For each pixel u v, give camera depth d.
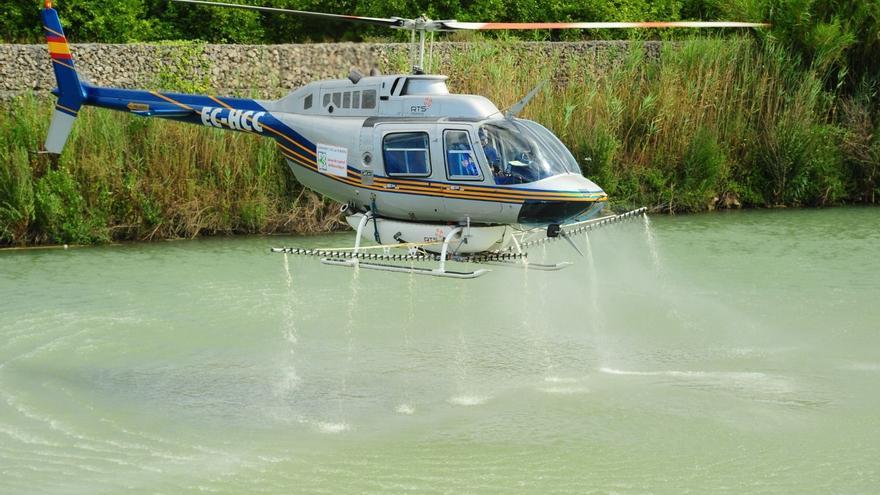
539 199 13.94
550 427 13.47
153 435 13.11
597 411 14.07
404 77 15.02
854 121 30.08
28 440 12.88
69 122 17.08
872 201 30.06
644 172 28.09
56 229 23.75
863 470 12.08
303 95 15.86
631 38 32.38
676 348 16.92
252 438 13.05
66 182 23.73
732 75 29.80
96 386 14.87
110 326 17.64
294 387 14.98
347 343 17.06
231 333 17.47
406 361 16.20
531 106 27.61
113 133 24.42
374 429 13.38
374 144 14.82
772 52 29.89
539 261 23.73
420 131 14.52
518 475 11.93
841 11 30.81
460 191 14.35
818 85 29.55
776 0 30.34
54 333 17.20
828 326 17.92
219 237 25.09
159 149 24.84
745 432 13.30
